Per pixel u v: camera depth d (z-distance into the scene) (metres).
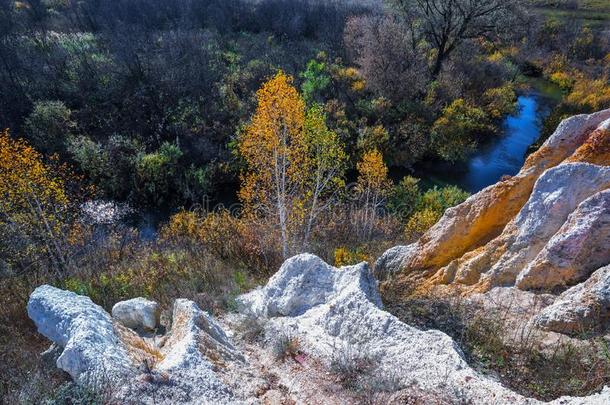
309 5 46.47
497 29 36.25
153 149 29.25
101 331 6.73
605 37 46.47
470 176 29.31
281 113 15.50
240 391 6.23
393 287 10.27
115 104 32.03
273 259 15.70
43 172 18.30
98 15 43.50
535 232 8.95
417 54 36.22
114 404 5.52
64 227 19.48
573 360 6.52
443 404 5.67
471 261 9.67
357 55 38.91
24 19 41.69
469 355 7.09
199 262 14.56
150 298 11.95
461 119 32.62
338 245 17.50
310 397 6.35
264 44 41.88
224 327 9.55
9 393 6.86
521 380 6.48
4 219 18.44
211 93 32.88
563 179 8.92
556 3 55.91
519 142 32.97
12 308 11.30
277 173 16.08
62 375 6.94
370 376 6.41
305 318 8.64
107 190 26.56
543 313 7.46
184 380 6.06
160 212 26.06
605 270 7.30
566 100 35.84
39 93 31.48
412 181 25.84
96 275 13.55
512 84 40.16
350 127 30.83
